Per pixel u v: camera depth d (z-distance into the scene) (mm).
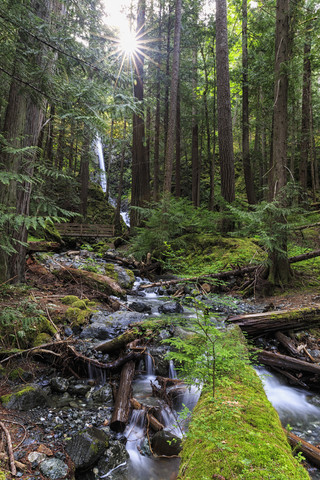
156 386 3701
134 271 9914
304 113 13555
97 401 3406
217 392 2254
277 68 6602
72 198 15219
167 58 16906
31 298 5055
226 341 2715
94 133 3625
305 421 3254
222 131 11367
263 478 1312
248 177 14445
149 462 2609
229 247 9570
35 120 5184
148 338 4344
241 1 15055
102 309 5961
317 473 2443
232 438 1653
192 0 15992
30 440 2562
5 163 4707
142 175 16031
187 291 7469
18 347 3900
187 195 23875
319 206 13648
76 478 2389
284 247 6832
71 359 3902
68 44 3246
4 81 3980
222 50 11352
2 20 2949
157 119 17594
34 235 10695
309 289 6652
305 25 7305
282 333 4754
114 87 3568
